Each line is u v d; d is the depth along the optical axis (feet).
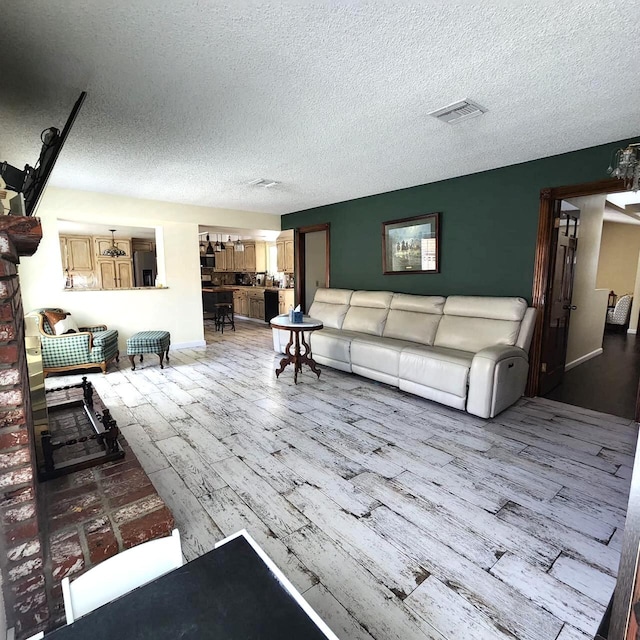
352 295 16.52
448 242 13.55
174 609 2.51
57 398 10.18
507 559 5.17
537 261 11.20
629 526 2.40
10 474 3.99
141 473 6.29
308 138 9.25
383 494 6.66
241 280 34.45
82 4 4.53
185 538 5.54
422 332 13.03
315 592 4.65
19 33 5.10
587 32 5.15
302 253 21.02
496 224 12.11
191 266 18.97
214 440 8.77
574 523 5.90
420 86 6.70
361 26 5.04
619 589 2.49
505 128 8.65
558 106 7.49
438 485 6.92
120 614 2.47
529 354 11.57
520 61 5.89
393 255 15.51
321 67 6.08
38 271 15.03
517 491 6.73
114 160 10.89
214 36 5.24
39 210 14.44
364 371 13.32
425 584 4.78
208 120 8.11
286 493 6.69
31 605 4.20
